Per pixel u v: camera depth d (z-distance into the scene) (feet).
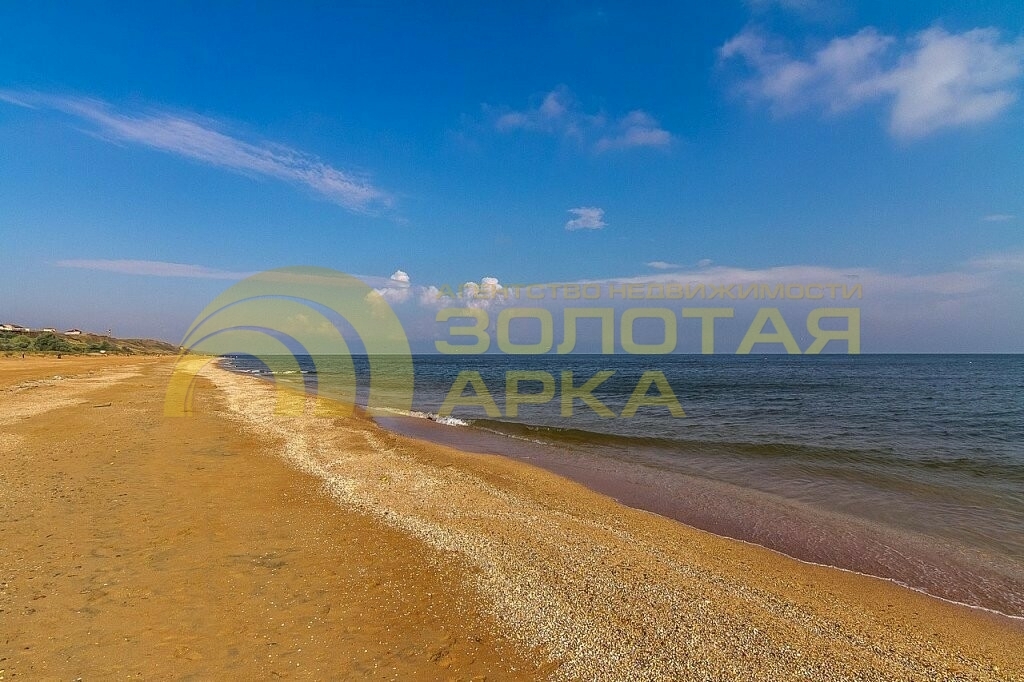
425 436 64.34
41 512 28.94
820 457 51.90
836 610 22.24
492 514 33.17
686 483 42.83
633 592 22.66
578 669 16.80
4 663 15.52
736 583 24.41
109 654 16.28
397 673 16.16
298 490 36.52
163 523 28.35
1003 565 27.43
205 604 19.85
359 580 22.63
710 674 16.84
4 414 61.62
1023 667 18.57
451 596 21.47
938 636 20.45
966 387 130.00
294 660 16.58
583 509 35.45
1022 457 51.65
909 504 37.42
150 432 55.16
